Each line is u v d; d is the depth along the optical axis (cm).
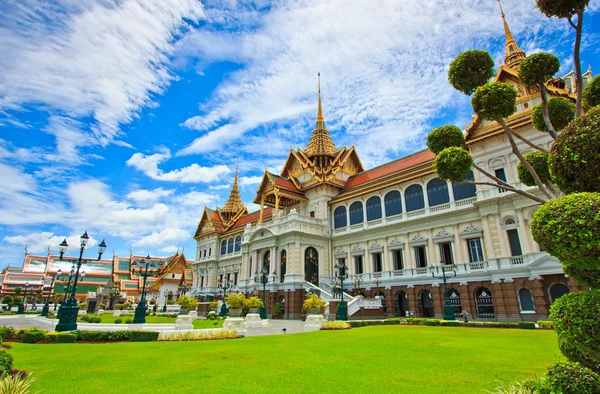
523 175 1455
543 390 655
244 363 1167
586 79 3294
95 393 809
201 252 7862
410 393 787
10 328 1986
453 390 806
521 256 2983
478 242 3497
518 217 3058
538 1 1094
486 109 1255
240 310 3072
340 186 5344
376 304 3719
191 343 1786
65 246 2327
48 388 852
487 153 3366
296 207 5569
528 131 3123
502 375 951
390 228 4256
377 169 5184
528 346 1499
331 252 4891
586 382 612
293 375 977
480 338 1798
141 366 1123
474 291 3369
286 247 4716
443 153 1406
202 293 7338
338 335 2088
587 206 592
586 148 721
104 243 2536
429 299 3922
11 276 9162
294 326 3238
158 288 8875
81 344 1723
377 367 1077
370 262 4419
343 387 844
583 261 606
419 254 4041
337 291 3962
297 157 5759
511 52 4250
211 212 7975
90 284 9494
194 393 804
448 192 3803
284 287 4531
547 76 1242
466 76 1429
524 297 2933
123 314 4984
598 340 560
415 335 1961
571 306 614
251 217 7162
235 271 6731
